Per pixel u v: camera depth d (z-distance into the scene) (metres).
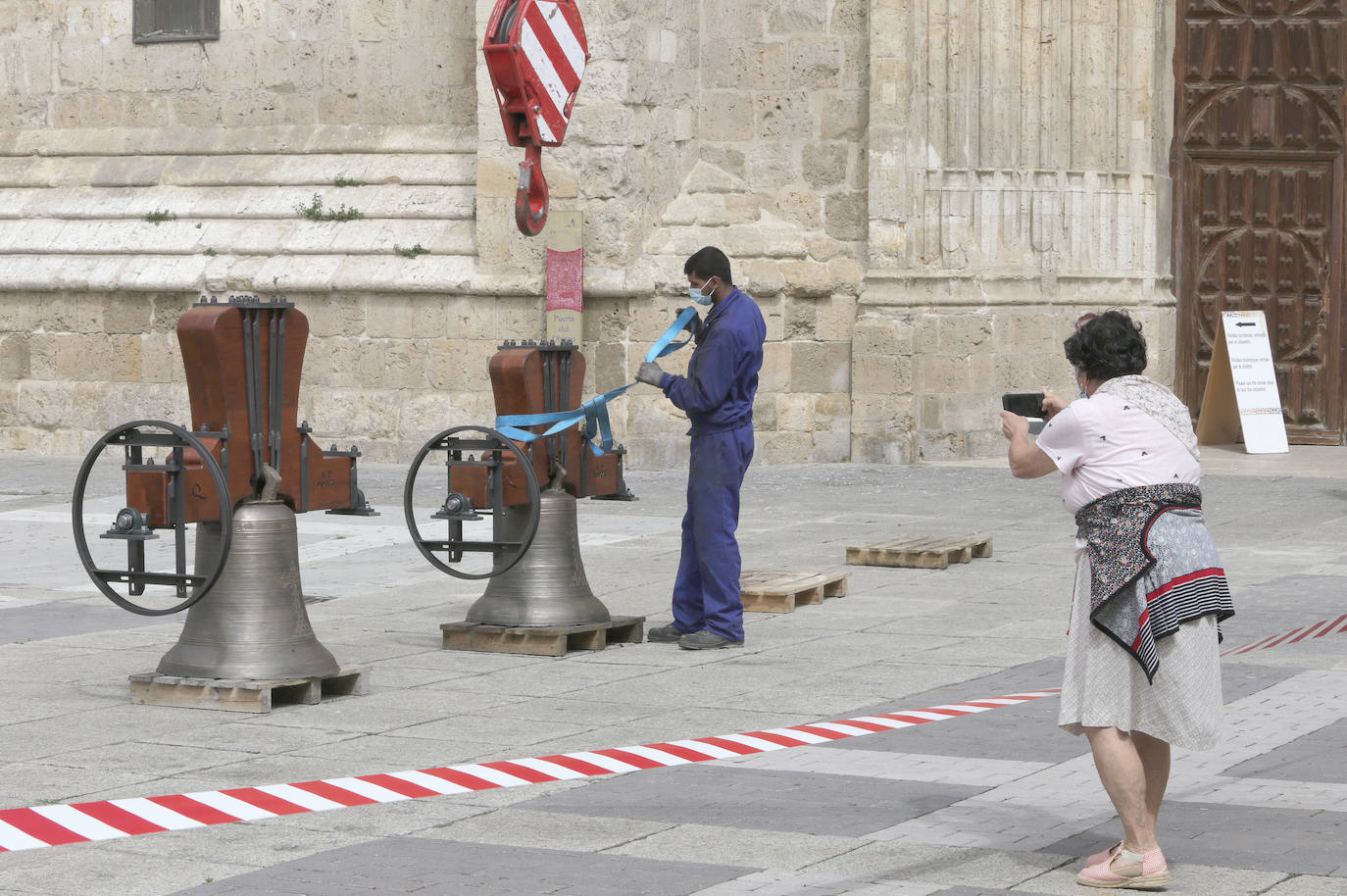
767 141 23.47
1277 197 25.53
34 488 20.61
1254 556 14.88
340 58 24.25
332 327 23.56
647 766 7.86
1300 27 25.34
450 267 23.00
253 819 6.95
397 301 23.27
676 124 23.17
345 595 13.29
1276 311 25.61
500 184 22.66
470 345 22.94
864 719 8.90
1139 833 6.07
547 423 10.79
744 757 8.03
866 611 12.46
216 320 8.95
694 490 10.95
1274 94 25.41
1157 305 24.50
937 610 12.47
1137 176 24.34
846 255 23.30
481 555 15.47
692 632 11.15
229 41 24.78
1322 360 25.45
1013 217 23.58
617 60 22.02
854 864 6.32
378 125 24.16
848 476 21.55
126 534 8.83
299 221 23.95
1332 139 25.31
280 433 9.35
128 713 9.07
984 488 20.27
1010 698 9.39
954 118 23.19
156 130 25.22
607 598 13.03
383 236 23.38
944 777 7.62
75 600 13.12
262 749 8.23
